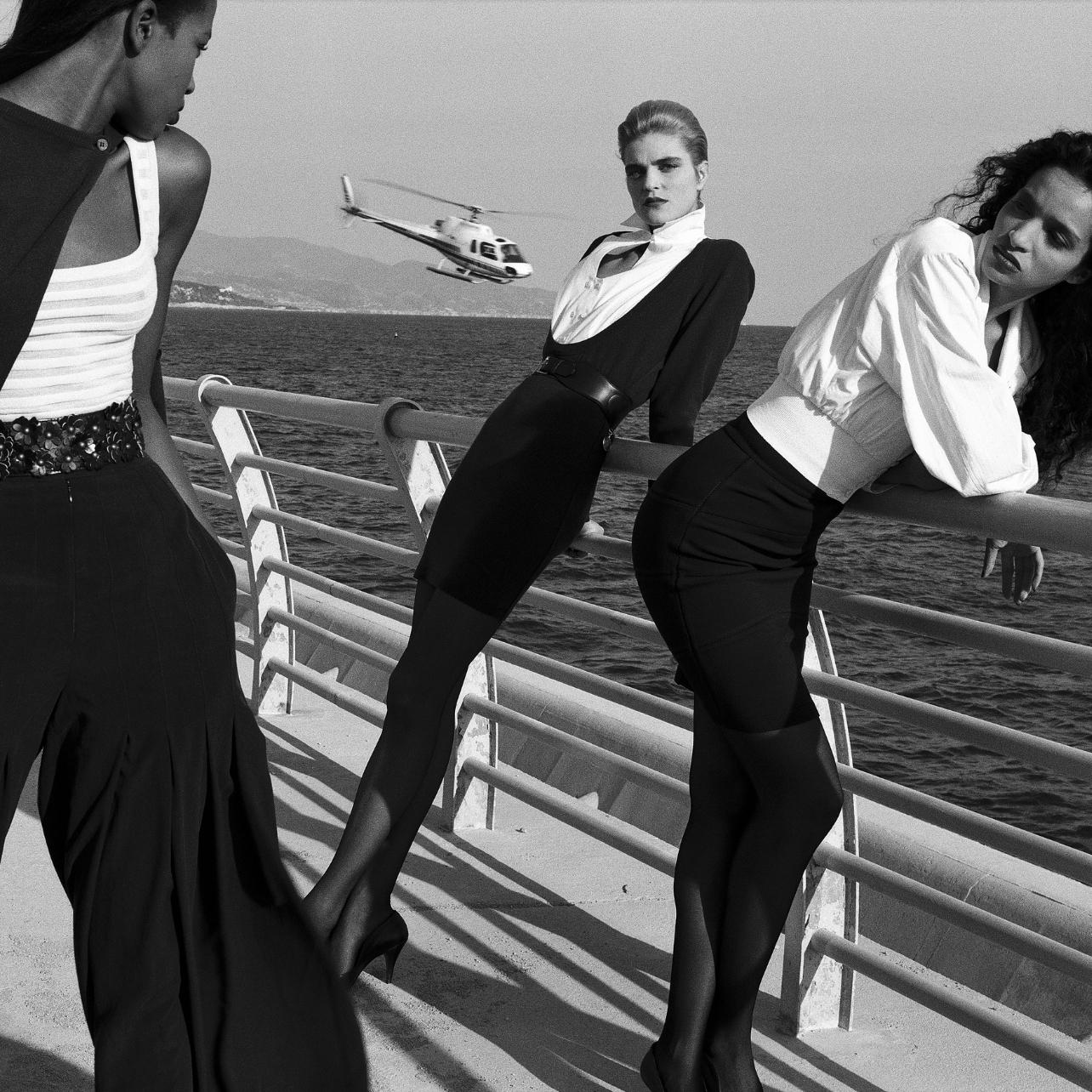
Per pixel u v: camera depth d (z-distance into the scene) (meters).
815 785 2.18
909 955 2.94
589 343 2.79
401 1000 2.70
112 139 1.67
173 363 104.31
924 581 24.97
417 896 3.20
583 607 2.94
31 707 1.68
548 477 2.71
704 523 2.09
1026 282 1.96
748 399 77.69
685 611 2.12
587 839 3.59
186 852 1.80
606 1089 2.40
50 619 1.67
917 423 1.95
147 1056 1.81
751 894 2.22
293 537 26.31
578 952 2.93
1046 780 13.20
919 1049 2.54
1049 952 2.05
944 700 16.66
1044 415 2.15
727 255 2.87
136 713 1.73
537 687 4.18
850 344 2.01
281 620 4.41
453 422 3.15
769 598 2.11
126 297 1.68
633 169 2.97
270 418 50.03
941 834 3.10
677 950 2.28
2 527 1.65
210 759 1.83
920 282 1.92
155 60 1.64
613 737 3.80
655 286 2.81
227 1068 1.89
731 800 2.31
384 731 2.76
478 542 2.71
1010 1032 2.12
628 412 2.82
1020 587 2.31
